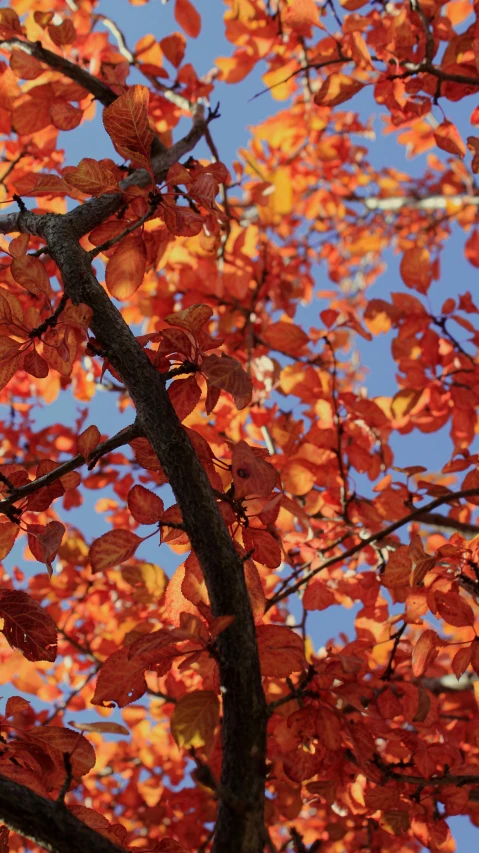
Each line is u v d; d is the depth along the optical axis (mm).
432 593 2078
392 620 2504
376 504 2949
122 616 3518
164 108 3490
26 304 3371
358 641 2422
